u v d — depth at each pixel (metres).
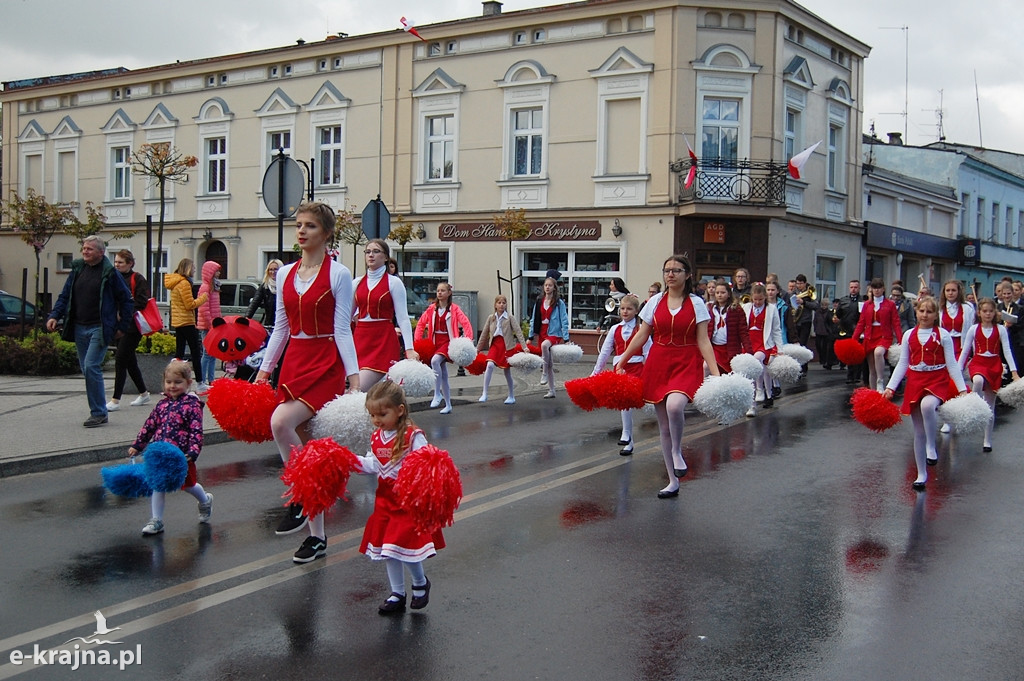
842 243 27.95
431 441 10.48
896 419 8.11
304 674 4.18
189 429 6.51
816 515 7.20
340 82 27.70
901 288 18.91
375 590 5.32
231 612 4.93
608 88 24.02
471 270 26.05
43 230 25.67
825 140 26.73
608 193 24.14
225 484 8.05
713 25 23.48
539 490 7.93
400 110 26.78
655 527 6.77
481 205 25.84
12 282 34.88
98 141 32.53
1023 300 15.98
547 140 24.88
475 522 6.84
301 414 5.86
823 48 26.38
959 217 37.69
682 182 23.30
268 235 29.02
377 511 4.99
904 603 5.22
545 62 24.80
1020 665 4.38
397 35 26.55
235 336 11.84
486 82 25.56
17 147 34.56
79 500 7.38
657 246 23.59
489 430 11.37
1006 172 41.53
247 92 29.34
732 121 23.81
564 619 4.91
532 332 15.30
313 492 5.10
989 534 6.70
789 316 15.94
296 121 28.50
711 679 4.20
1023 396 9.92
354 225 24.58
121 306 10.38
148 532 6.36
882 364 15.02
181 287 13.03
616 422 12.15
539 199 25.06
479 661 4.35
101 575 5.50
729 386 7.39
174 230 30.78
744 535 6.58
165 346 13.91
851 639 4.68
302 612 4.95
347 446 5.75
